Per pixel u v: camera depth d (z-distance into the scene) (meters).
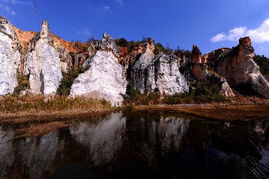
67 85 44.53
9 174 9.56
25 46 47.47
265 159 11.27
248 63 69.00
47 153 12.71
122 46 84.38
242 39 71.31
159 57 64.94
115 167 10.50
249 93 67.06
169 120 26.97
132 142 15.67
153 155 12.44
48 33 46.50
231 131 19.23
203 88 62.44
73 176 9.41
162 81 61.94
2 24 38.28
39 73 41.97
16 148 13.55
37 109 28.70
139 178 9.12
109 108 40.50
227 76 75.38
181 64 81.75
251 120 25.95
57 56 47.53
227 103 55.25
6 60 37.50
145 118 28.92
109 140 16.25
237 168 9.91
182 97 58.00
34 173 9.70
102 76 48.06
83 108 34.12
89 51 60.88
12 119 23.64
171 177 9.12
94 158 11.92
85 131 19.42
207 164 10.61
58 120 24.39
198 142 15.42
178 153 12.73
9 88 35.94
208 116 30.06
